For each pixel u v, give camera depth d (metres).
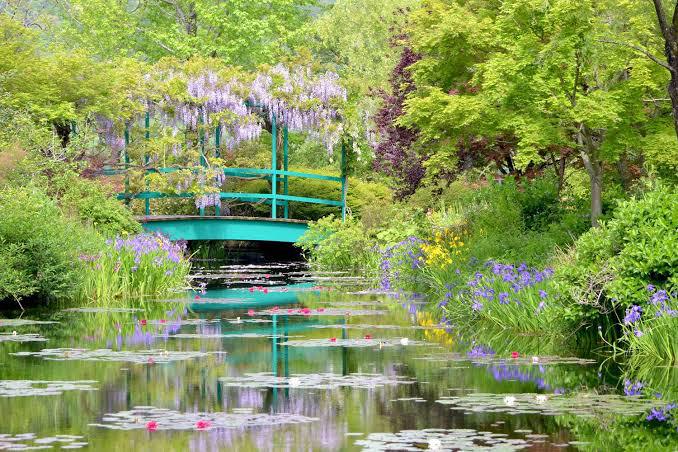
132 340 12.11
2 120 23.08
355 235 27.22
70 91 25.45
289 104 27.77
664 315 10.39
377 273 24.28
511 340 11.99
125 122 27.34
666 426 7.23
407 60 22.61
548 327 12.38
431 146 19.41
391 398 8.33
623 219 11.56
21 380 9.19
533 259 15.12
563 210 17.41
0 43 24.97
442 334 12.68
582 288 11.57
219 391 8.68
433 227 21.52
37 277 16.09
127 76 26.67
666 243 10.85
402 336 12.49
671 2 14.76
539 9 13.91
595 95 14.07
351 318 14.63
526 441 6.75
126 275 18.30
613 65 14.23
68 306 16.34
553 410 7.79
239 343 11.80
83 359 10.53
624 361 10.32
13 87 24.75
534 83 14.62
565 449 6.55
